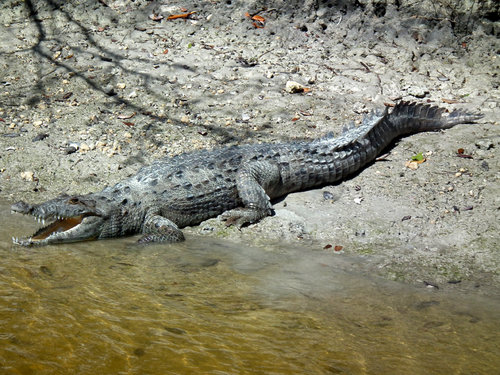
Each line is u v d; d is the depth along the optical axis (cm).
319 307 515
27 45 738
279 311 511
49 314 502
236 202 605
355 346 490
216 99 686
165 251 564
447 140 644
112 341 488
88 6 764
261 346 489
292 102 682
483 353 489
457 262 554
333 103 681
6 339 487
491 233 569
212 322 502
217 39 739
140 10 762
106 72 711
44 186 620
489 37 719
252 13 753
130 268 543
